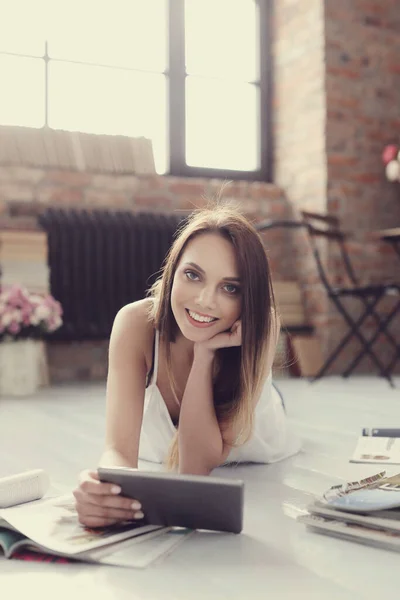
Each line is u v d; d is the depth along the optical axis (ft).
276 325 5.21
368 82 17.02
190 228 4.42
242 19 17.87
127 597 3.15
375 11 17.15
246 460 6.48
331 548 3.87
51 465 6.38
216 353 5.04
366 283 16.84
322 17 16.56
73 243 15.03
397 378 15.64
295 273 17.35
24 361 12.72
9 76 15.65
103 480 3.84
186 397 5.01
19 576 3.40
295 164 17.37
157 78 17.01
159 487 3.82
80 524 3.92
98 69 16.42
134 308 5.14
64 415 9.86
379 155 17.10
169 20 17.02
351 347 16.63
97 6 16.39
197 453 5.03
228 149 17.75
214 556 3.71
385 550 3.83
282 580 3.37
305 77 17.07
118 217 15.46
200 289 4.32
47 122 15.96
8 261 14.17
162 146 17.11
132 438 4.74
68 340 14.90
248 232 4.38
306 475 5.96
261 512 4.70
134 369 4.96
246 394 4.79
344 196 16.69
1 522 3.93
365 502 3.89
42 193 15.52
